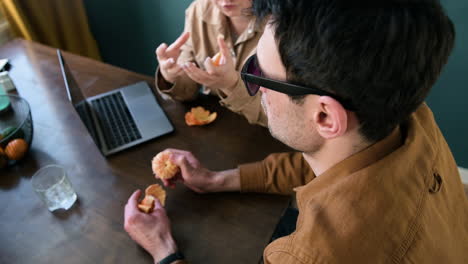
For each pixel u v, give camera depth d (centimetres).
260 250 71
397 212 45
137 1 195
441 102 147
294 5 41
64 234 76
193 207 80
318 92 45
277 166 83
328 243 44
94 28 220
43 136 101
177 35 201
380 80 40
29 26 178
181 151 89
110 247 73
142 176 88
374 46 38
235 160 91
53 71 128
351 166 50
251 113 96
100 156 94
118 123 103
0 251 74
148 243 70
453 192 61
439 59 42
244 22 112
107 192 85
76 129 103
